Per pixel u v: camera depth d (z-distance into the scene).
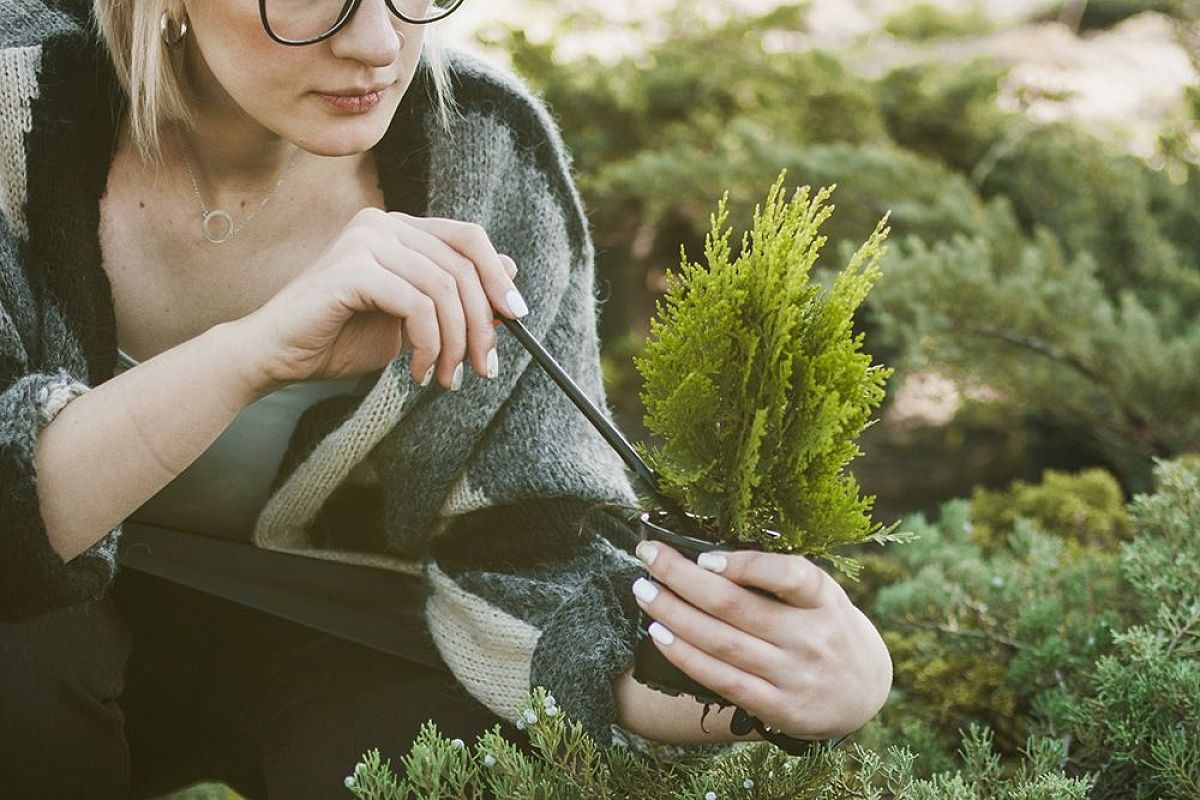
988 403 3.66
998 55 5.10
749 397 1.19
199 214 1.60
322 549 1.66
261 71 1.33
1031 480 4.14
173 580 1.66
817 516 1.16
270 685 1.65
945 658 2.05
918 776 1.78
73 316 1.51
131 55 1.50
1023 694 1.92
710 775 1.39
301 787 1.55
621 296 4.50
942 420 4.58
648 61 4.72
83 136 1.53
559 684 1.45
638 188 4.12
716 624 1.21
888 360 4.10
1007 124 4.35
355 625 1.64
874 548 2.73
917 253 3.43
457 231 1.29
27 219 1.50
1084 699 1.68
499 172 1.62
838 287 1.18
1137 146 4.48
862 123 4.44
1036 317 3.35
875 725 1.84
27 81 1.50
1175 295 3.85
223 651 1.68
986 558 2.57
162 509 1.66
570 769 1.32
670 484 1.22
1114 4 5.21
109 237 1.59
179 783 1.80
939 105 4.48
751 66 4.58
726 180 4.07
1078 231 3.97
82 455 1.32
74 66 1.54
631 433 4.03
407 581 1.69
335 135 1.36
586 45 5.09
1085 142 4.12
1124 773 1.66
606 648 1.44
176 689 1.72
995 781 1.55
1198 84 4.09
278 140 1.56
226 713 1.70
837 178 4.00
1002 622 2.06
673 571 1.20
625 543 1.62
